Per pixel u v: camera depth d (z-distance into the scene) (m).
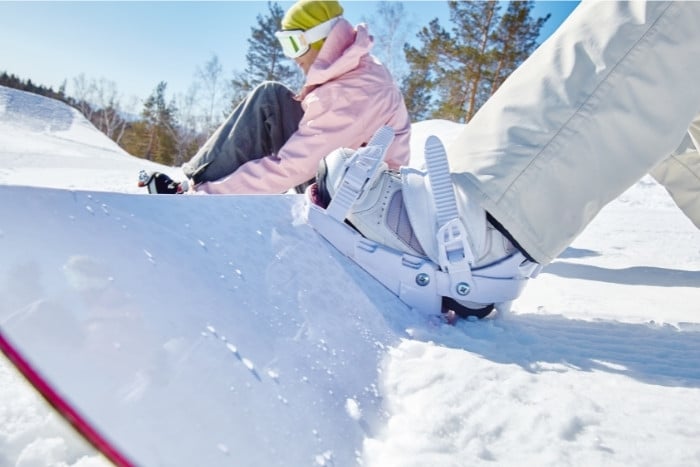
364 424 0.51
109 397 0.33
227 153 1.48
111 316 0.39
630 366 0.70
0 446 0.40
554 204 0.83
